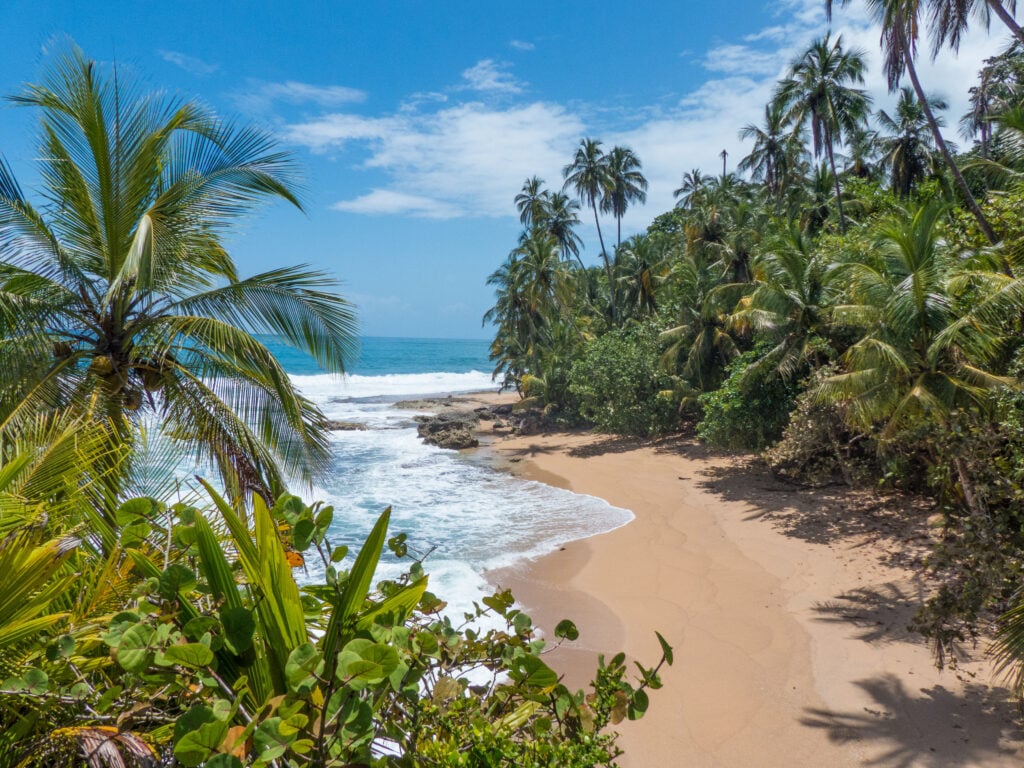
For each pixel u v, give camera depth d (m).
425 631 2.32
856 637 10.55
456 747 1.86
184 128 7.36
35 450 3.43
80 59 6.52
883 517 15.82
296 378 73.12
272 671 2.01
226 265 8.59
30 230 6.80
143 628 1.88
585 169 47.41
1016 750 7.52
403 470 27.20
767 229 30.62
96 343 7.04
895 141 31.53
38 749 2.22
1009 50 23.92
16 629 2.19
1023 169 16.62
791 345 19.69
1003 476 8.70
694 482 22.33
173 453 6.00
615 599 12.90
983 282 12.60
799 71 27.58
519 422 39.28
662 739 8.28
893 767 7.49
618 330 36.06
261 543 2.00
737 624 11.45
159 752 2.17
